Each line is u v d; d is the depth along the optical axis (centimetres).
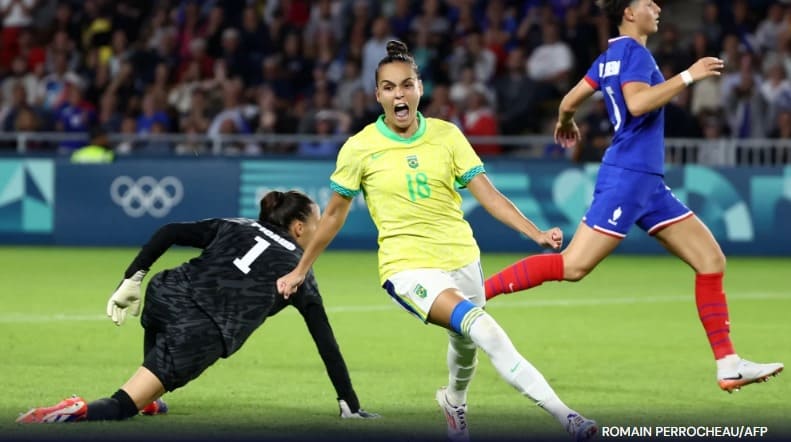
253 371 1652
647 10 1374
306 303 1316
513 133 4122
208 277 1282
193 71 4388
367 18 4456
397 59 1201
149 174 3812
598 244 1357
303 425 1280
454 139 1214
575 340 1988
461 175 1212
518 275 1361
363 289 2725
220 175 3772
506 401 1448
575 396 1486
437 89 3994
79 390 1481
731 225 3594
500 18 4416
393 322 2184
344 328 2103
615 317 2295
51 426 1225
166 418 1304
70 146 4109
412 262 1193
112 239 3828
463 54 4278
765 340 1992
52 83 4538
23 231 3872
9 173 3872
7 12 4884
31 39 4741
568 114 1445
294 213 1345
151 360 1266
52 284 2767
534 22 4328
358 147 1211
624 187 1348
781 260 3525
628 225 1357
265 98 4075
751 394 1499
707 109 3909
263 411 1364
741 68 4028
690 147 3706
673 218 1369
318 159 3719
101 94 4494
